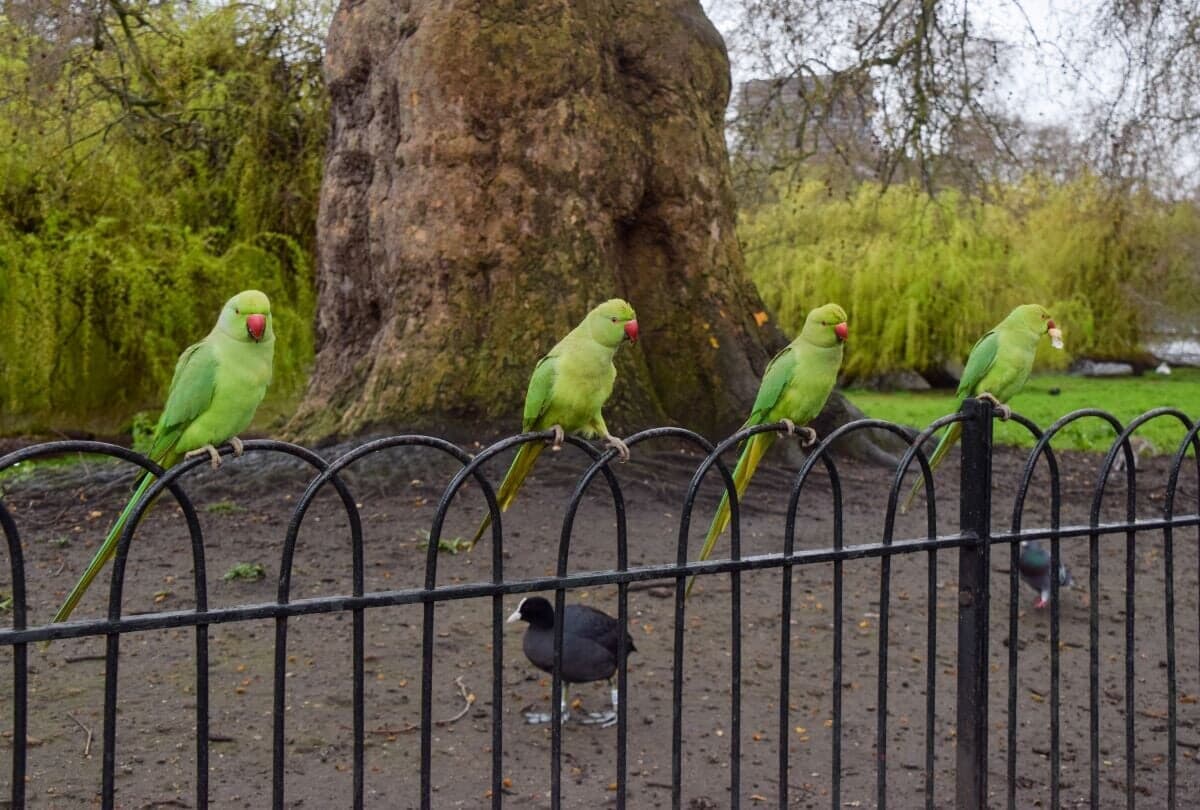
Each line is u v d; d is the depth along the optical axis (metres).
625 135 10.77
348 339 11.43
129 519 2.30
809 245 26.16
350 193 11.34
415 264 10.35
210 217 15.29
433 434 9.80
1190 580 8.40
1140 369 28.80
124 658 5.86
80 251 13.37
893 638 6.73
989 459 3.50
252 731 5.06
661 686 5.82
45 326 13.10
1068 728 5.60
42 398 14.02
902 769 5.04
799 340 4.88
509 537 8.21
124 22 13.91
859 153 16.98
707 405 10.74
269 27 15.55
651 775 4.85
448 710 5.41
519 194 10.27
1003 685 6.11
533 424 4.50
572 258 10.32
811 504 9.85
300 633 6.30
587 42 10.56
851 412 11.80
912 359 24.64
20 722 2.16
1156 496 11.84
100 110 14.95
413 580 7.26
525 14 10.30
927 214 24.98
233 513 8.77
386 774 4.73
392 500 9.02
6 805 4.27
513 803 4.52
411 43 10.33
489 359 10.09
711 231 11.31
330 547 7.94
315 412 11.11
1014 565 3.59
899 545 3.37
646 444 10.10
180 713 5.23
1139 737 5.54
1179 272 26.98
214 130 15.25
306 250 15.27
